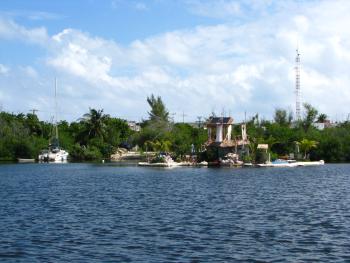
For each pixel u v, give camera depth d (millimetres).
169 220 40562
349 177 92375
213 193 62406
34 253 28891
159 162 138125
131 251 29281
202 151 138375
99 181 85438
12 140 178750
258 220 40375
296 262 26734
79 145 185125
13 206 50375
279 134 165875
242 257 27766
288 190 66438
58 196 60406
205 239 32594
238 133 158500
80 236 33781
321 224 38281
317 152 166875
